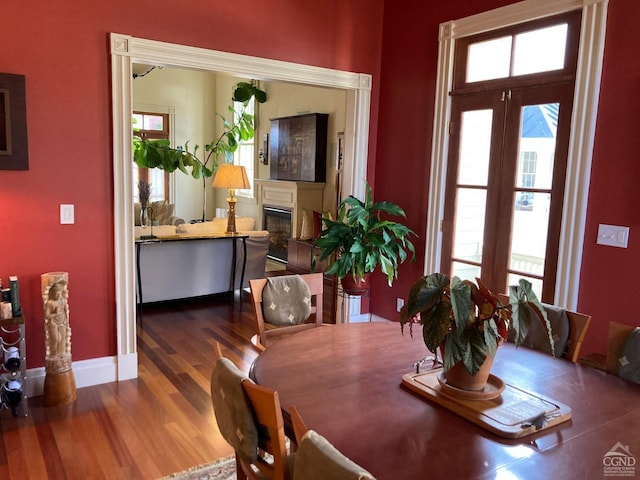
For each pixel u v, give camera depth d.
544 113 3.21
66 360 3.08
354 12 4.18
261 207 8.72
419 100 4.07
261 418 1.43
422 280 1.56
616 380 1.83
